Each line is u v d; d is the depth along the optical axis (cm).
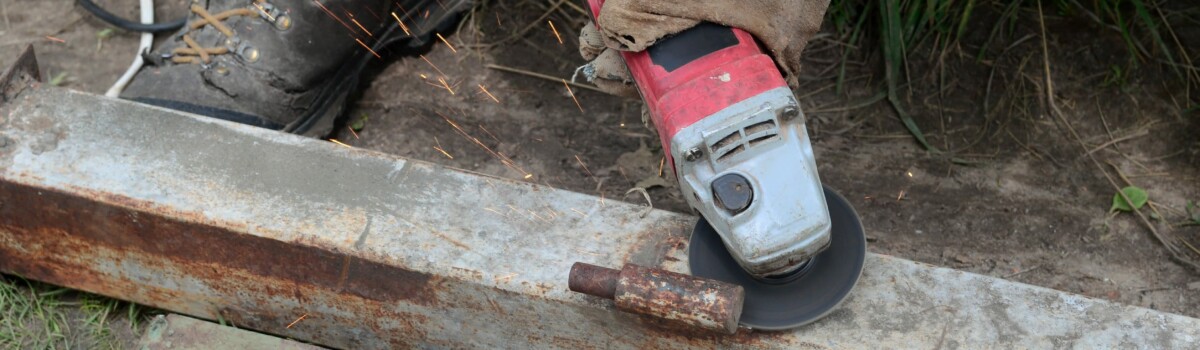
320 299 210
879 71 286
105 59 289
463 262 196
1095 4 284
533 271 194
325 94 262
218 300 219
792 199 163
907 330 184
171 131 219
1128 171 262
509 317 199
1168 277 240
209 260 210
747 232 163
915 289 189
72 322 229
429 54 290
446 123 273
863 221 252
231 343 207
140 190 207
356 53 266
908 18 282
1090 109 274
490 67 287
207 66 249
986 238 248
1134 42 281
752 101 167
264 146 216
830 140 271
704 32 178
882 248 246
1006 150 268
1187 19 285
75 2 302
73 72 285
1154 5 286
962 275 191
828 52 291
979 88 280
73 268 223
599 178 260
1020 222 252
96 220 211
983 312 186
